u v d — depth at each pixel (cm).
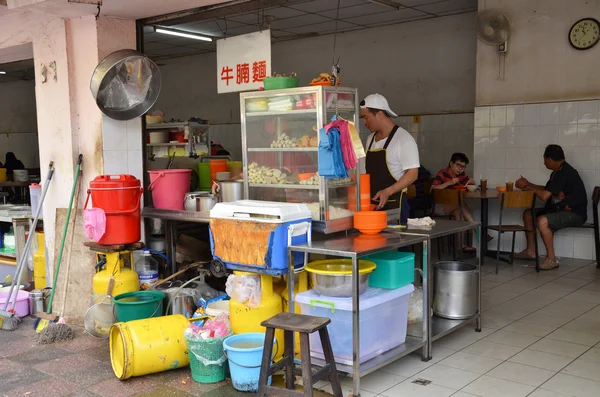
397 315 374
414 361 390
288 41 1068
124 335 359
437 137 916
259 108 423
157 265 501
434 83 910
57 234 520
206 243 557
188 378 367
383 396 337
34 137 1497
